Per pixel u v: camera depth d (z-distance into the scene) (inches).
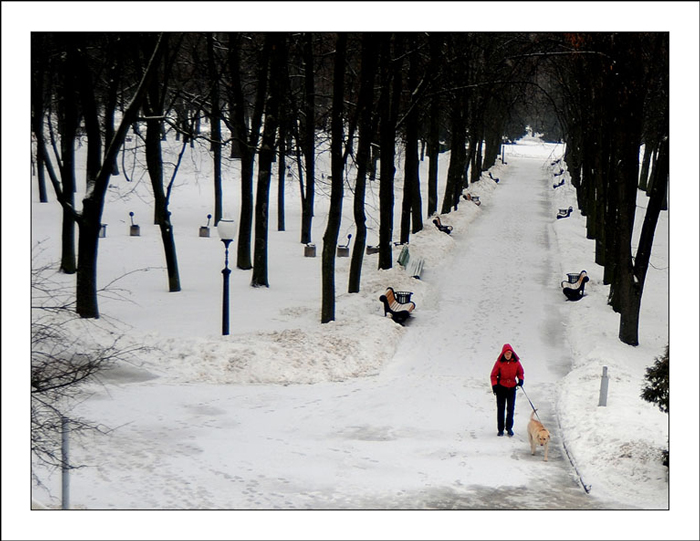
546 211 1982.0
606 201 1155.3
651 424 524.1
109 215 1657.2
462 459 498.0
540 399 634.2
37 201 1731.1
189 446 513.0
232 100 1142.3
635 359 735.1
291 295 1024.2
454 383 682.2
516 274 1198.9
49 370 474.6
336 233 858.1
